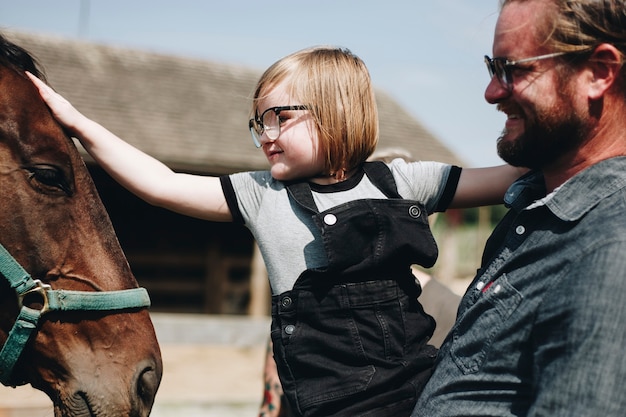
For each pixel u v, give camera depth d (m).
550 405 1.34
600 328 1.30
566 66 1.50
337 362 1.80
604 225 1.39
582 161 1.56
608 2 1.47
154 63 14.82
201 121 13.09
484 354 1.51
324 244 1.81
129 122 12.26
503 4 1.61
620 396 1.28
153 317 9.15
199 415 4.97
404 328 1.86
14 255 1.91
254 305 13.11
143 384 2.01
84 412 1.94
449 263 16.22
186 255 13.62
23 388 5.31
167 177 2.02
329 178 1.98
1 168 1.89
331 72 1.94
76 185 2.00
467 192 2.04
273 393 2.81
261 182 2.01
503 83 1.57
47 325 1.95
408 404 1.78
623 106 1.52
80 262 1.99
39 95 1.98
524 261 1.52
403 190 2.00
